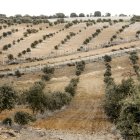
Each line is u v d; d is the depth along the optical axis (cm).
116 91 6106
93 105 8506
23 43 17388
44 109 7688
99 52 14438
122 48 14438
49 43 17300
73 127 6538
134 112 3631
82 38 17975
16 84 11200
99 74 11844
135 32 18162
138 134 3544
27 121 6131
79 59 13538
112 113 6059
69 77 11750
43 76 11438
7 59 14862
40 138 4147
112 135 5306
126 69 11994
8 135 3884
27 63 13900
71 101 8838
